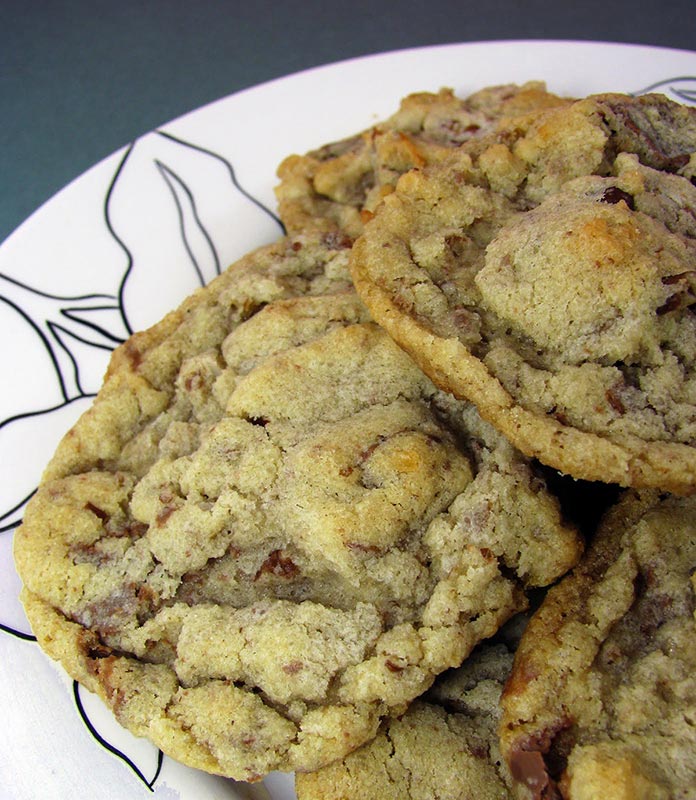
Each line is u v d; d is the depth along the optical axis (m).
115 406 0.20
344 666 0.17
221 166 0.26
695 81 0.26
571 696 0.17
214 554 0.18
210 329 0.21
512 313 0.18
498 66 0.26
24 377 0.23
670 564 0.18
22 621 0.19
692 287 0.17
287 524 0.18
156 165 0.26
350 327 0.19
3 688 0.19
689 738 0.16
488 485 0.18
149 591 0.18
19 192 0.31
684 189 0.19
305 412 0.19
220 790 0.18
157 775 0.18
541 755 0.16
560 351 0.18
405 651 0.17
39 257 0.24
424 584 0.17
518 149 0.20
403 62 0.27
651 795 0.15
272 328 0.20
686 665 0.16
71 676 0.18
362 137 0.25
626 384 0.17
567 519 0.18
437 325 0.18
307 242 0.22
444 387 0.18
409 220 0.20
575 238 0.18
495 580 0.18
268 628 0.17
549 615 0.18
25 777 0.18
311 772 0.17
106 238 0.25
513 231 0.19
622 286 0.17
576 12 0.34
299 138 0.26
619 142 0.20
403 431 0.18
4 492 0.21
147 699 0.17
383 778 0.17
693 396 0.17
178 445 0.19
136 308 0.24
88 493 0.19
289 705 0.17
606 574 0.18
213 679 0.17
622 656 0.17
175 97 0.33
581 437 0.17
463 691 0.18
